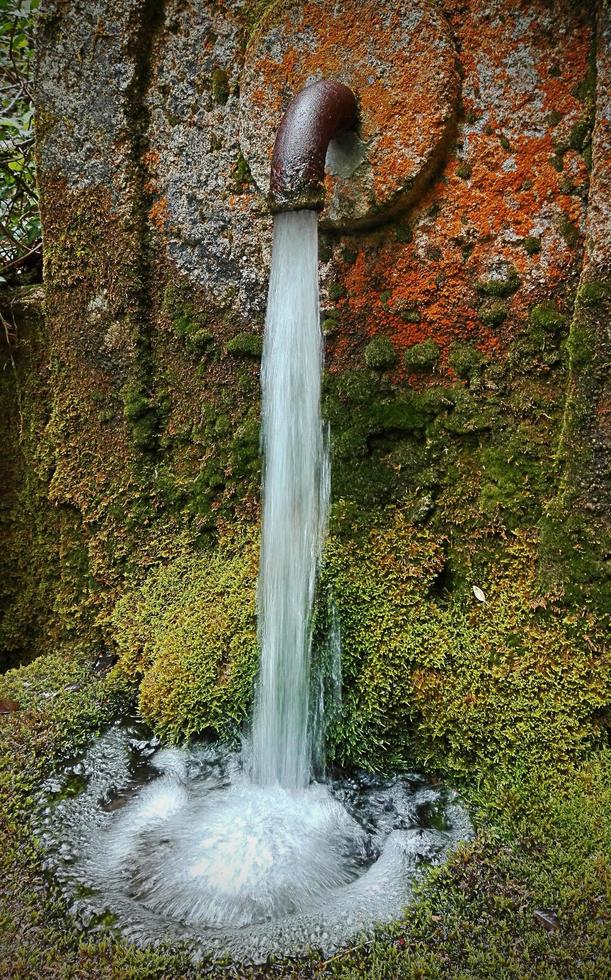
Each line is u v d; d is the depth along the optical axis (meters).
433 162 2.12
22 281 3.28
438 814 1.98
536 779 1.93
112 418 2.82
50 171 2.75
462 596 2.25
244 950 1.52
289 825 1.98
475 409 2.22
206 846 1.89
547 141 2.01
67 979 1.46
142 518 2.80
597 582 2.01
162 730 2.31
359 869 1.84
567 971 1.44
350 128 2.18
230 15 2.45
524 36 2.00
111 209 2.68
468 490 2.26
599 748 1.97
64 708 2.43
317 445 2.20
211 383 2.69
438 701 2.09
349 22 2.17
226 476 2.68
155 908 1.69
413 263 2.24
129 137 2.63
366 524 2.37
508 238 2.09
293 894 1.74
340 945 1.53
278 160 1.98
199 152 2.57
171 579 2.68
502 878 1.68
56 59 2.67
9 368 3.02
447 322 2.22
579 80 1.96
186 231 2.64
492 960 1.47
